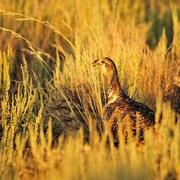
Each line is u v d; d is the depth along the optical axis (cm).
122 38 3095
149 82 2636
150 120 2183
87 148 2075
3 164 2045
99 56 2653
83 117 2330
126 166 1853
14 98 2511
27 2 3369
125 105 2248
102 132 2289
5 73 2556
